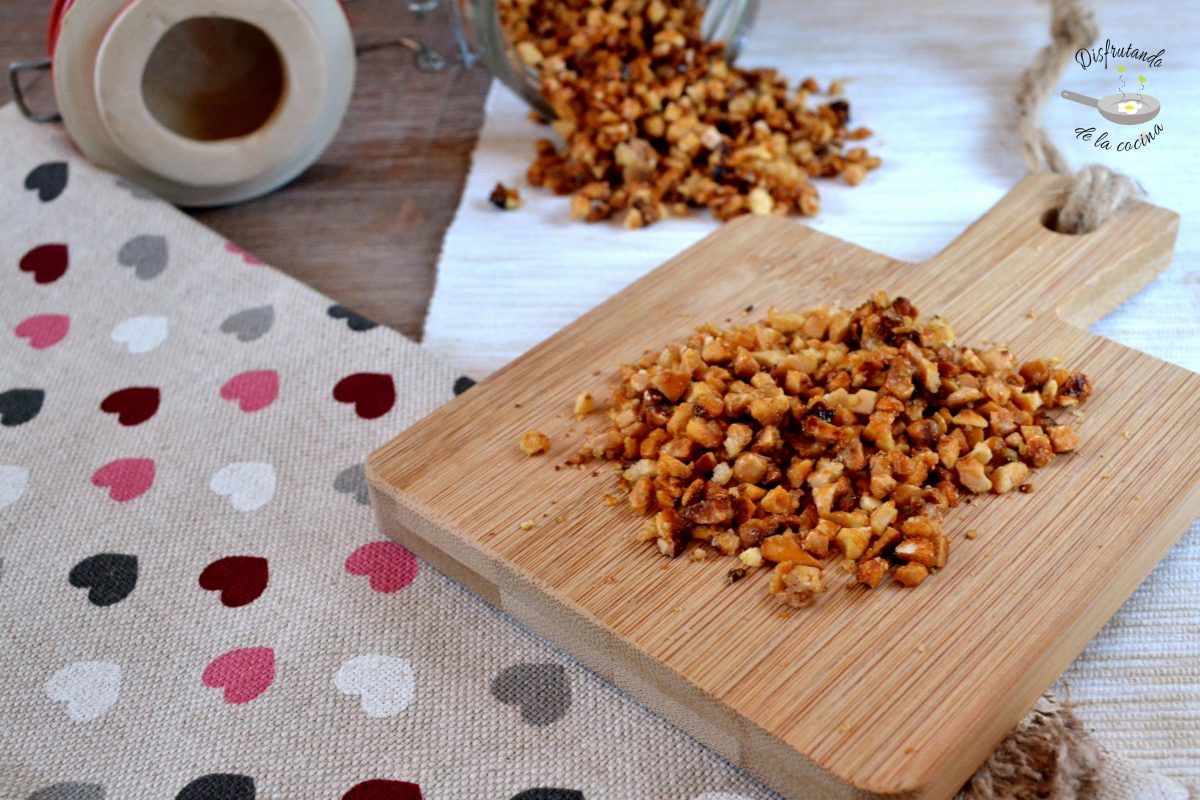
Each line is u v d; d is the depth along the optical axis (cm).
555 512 34
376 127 51
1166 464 33
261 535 36
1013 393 35
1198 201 44
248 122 48
